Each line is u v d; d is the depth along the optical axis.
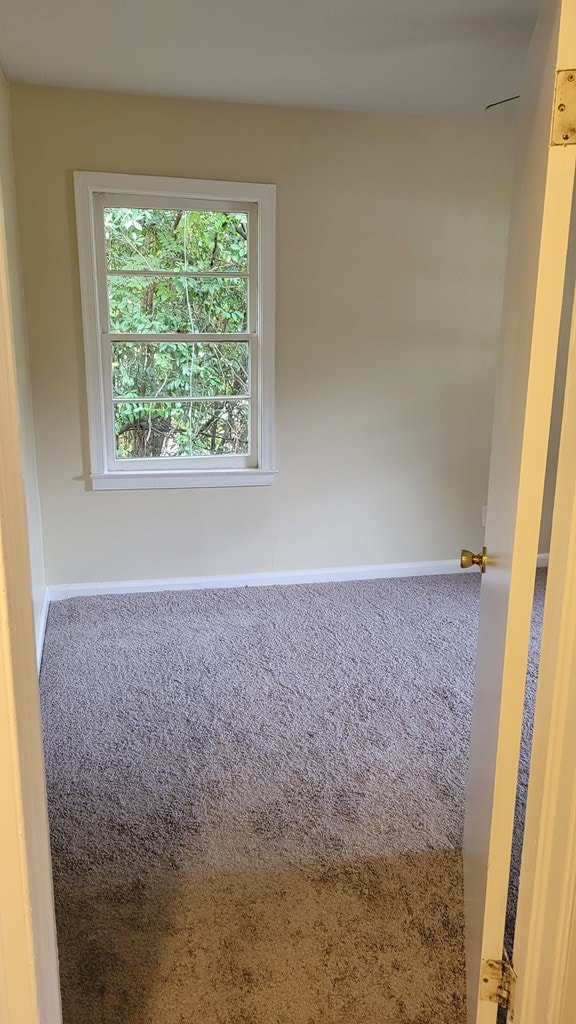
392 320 3.74
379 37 2.57
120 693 2.74
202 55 2.75
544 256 0.97
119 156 3.28
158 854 1.89
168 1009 1.46
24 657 0.83
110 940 1.62
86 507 3.62
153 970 1.54
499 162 3.66
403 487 3.98
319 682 2.84
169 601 3.66
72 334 3.41
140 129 3.27
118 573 3.74
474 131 3.60
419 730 2.51
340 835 1.98
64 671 2.91
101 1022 1.42
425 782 2.22
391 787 2.19
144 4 2.31
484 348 3.88
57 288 3.34
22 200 3.22
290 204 3.49
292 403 3.73
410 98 3.25
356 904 1.73
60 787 2.18
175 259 3.52
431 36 2.56
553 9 1.02
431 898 1.75
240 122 3.35
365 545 4.02
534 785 1.09
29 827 0.83
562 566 0.99
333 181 3.51
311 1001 1.48
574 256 3.40
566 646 1.00
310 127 3.43
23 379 3.12
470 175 3.65
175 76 2.98
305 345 3.67
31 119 3.15
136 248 3.47
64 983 1.51
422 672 2.94
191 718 2.57
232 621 3.43
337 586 3.93
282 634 3.29
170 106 3.27
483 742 1.42
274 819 2.04
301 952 1.59
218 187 3.38
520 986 1.15
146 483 3.64
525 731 2.34
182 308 3.58
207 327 3.63
